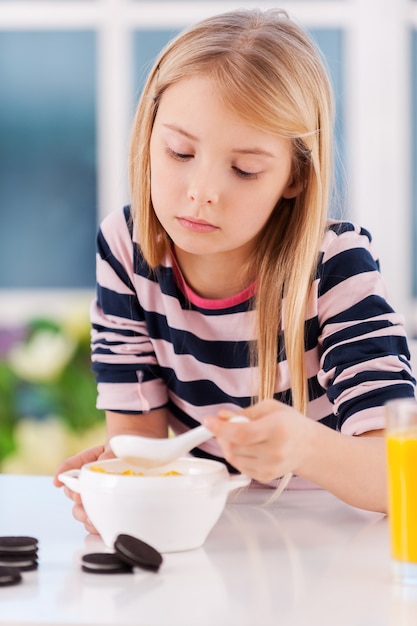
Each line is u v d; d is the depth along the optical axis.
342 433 1.32
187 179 1.31
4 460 3.86
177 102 1.32
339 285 1.48
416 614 0.88
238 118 1.29
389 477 1.01
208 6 3.76
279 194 1.38
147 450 1.09
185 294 1.57
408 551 0.98
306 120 1.38
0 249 3.88
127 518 1.08
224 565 1.04
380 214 3.81
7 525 1.23
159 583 0.97
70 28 3.81
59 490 1.45
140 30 3.79
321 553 1.09
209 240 1.33
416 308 3.81
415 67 3.78
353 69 3.78
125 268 1.62
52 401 3.86
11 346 3.87
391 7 3.74
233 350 1.56
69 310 3.87
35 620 0.86
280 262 1.50
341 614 0.88
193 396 1.61
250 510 1.33
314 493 1.46
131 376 1.62
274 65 1.34
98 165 3.85
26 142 3.86
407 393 1.36
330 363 1.43
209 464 1.20
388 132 3.79
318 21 3.76
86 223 3.88
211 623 0.86
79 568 1.03
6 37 3.82
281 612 0.89
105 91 3.82
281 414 1.07
